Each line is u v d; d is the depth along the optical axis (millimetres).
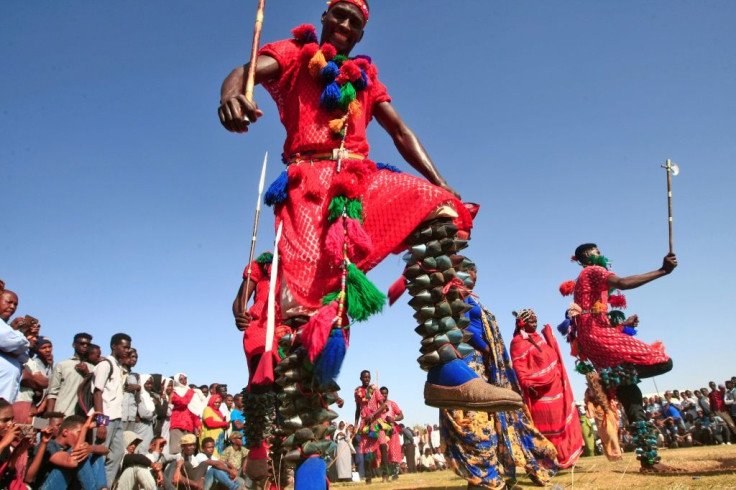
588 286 6711
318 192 2605
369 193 2604
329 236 2406
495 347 4988
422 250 2469
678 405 18984
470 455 4477
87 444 6000
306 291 2461
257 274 4805
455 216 2547
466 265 4906
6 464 4941
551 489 3705
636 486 4703
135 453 7867
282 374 2434
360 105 2836
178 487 7820
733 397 15688
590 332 6578
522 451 5418
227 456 10266
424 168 2912
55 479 5691
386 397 12078
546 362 6508
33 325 7285
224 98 2523
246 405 4969
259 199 2910
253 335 4695
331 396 2439
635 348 6305
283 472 4609
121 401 7492
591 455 13844
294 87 2871
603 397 7535
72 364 6902
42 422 6629
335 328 2279
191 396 10922
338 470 12117
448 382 2391
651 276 6363
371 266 2520
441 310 2412
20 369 5660
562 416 6449
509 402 2291
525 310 6734
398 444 12734
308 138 2783
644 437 6219
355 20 3010
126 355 8352
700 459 7461
